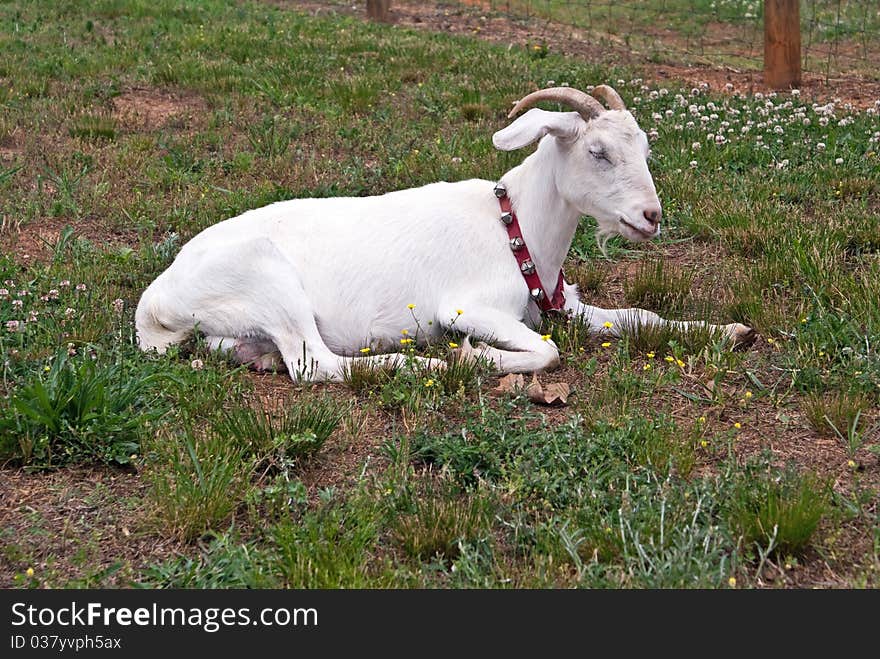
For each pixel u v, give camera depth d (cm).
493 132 500
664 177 448
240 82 566
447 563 269
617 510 272
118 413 302
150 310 339
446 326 336
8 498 284
